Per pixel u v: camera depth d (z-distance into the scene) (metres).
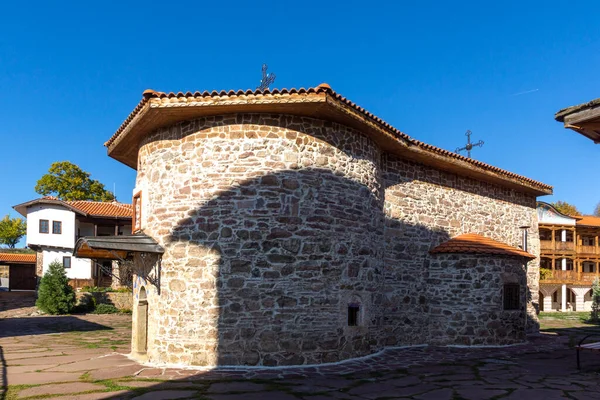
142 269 10.65
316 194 9.80
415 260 12.84
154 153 10.61
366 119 10.22
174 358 9.35
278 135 9.68
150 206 10.47
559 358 10.94
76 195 41.47
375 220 11.06
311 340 9.40
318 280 9.61
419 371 9.06
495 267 12.91
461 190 14.57
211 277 9.34
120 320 20.34
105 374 8.43
